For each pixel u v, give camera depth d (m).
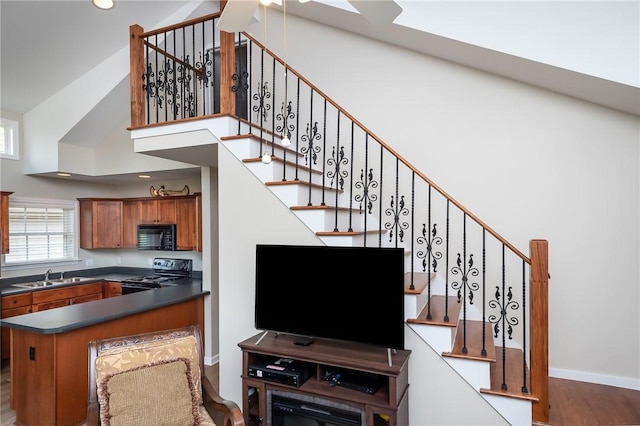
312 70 4.24
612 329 3.14
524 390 2.33
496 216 3.47
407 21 3.20
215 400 2.22
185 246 5.40
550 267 3.31
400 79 3.84
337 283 2.47
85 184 6.04
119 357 2.11
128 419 1.93
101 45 4.45
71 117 4.85
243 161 3.04
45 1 3.58
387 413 2.15
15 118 5.14
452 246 3.59
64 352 2.92
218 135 3.13
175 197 5.45
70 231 5.86
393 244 3.73
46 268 5.47
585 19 2.71
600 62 2.67
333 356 2.37
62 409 2.89
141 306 3.56
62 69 4.57
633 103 2.91
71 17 3.88
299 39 4.33
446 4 3.08
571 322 3.26
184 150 3.39
